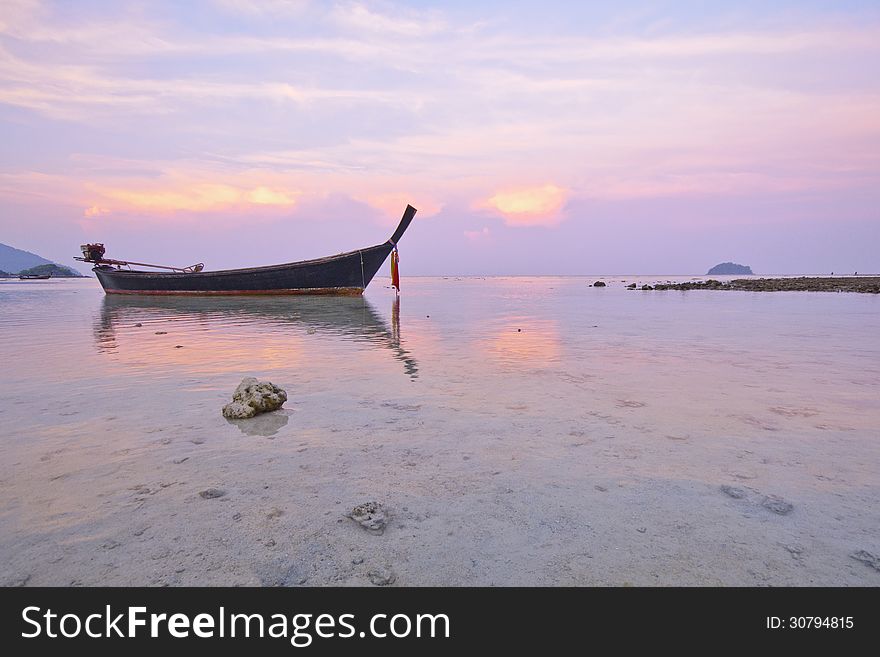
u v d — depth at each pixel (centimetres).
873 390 555
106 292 3456
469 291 4050
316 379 637
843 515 266
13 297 3133
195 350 897
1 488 304
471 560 229
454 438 399
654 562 226
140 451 371
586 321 1452
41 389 580
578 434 406
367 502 283
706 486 304
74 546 240
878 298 2561
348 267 2852
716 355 812
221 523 262
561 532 251
